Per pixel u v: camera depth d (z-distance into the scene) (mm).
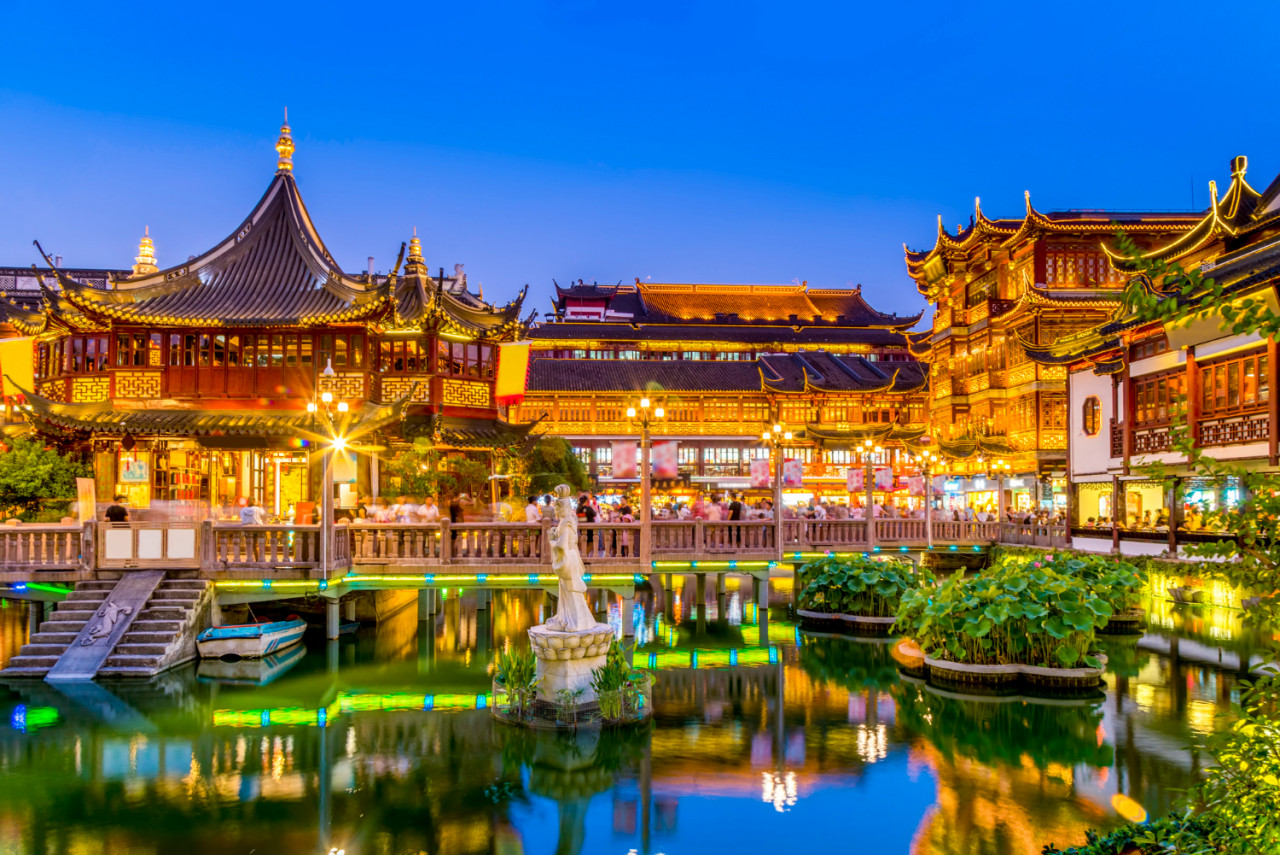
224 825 11055
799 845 10430
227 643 19719
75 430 29297
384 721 15586
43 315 32125
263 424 28922
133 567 20094
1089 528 35469
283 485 31500
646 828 10945
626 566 22469
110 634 18672
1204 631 24344
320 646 22469
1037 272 58000
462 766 13242
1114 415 34969
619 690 15133
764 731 14969
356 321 29844
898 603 25031
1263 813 5773
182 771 13016
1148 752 13719
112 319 30062
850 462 76500
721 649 22422
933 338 71500
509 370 35562
